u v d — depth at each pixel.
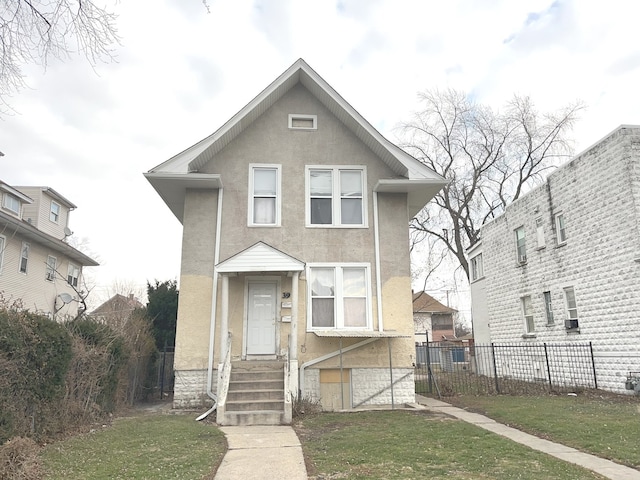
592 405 12.55
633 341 14.06
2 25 6.83
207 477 6.50
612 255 14.95
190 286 13.61
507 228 22.34
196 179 13.65
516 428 9.92
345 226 14.43
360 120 14.40
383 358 13.73
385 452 7.71
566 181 17.48
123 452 7.83
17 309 9.95
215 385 13.06
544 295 19.09
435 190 14.75
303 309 13.83
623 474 6.57
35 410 8.42
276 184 14.55
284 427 10.30
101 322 12.56
